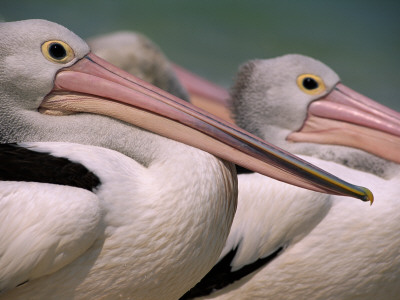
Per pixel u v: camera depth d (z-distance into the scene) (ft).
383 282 34.04
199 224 24.77
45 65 26.32
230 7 119.85
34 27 26.53
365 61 110.42
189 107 25.90
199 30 110.42
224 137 25.48
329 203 33.45
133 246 24.30
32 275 23.31
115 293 24.98
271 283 34.42
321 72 37.50
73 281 24.27
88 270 24.25
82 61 26.71
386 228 33.17
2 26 26.61
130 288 24.99
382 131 36.42
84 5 109.40
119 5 110.63
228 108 39.14
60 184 23.84
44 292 24.30
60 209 22.75
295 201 33.22
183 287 26.00
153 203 24.43
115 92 26.23
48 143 25.57
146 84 26.45
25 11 103.04
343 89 37.52
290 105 37.40
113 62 51.26
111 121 26.40
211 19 114.93
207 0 117.91
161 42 104.83
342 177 34.27
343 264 33.55
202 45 105.91
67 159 24.63
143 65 51.49
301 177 25.00
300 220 33.27
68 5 107.65
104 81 26.40
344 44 116.98
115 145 26.13
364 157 36.58
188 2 116.57
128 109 26.16
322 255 33.53
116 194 24.16
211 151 25.50
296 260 33.81
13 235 22.81
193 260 25.26
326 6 130.62
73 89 26.50
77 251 23.21
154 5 114.93
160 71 52.26
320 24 121.90
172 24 110.42
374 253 33.32
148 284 25.09
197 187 24.75
